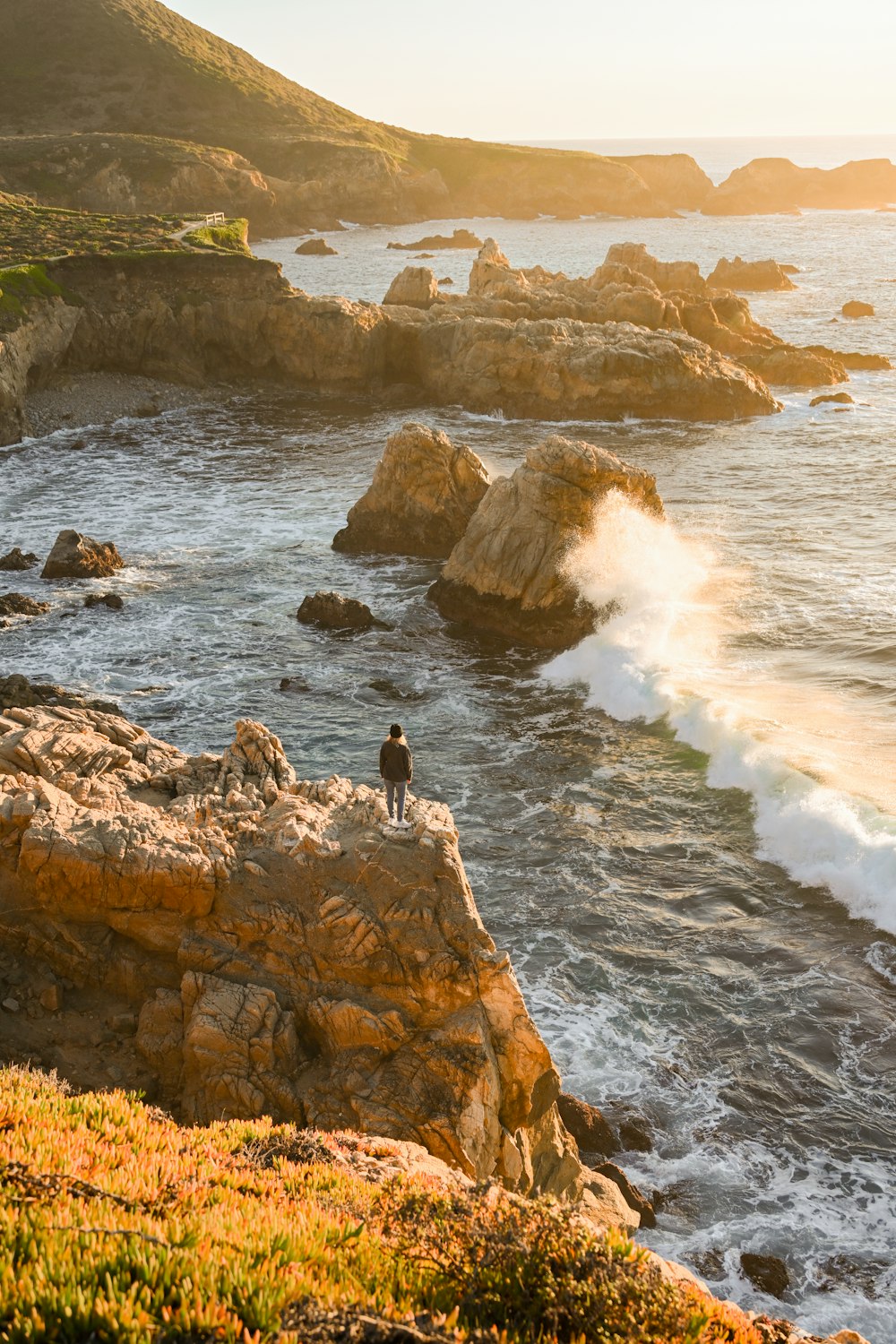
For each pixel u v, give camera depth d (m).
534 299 97.38
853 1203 18.86
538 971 24.95
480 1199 10.31
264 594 49.03
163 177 194.50
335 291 133.75
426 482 52.84
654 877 28.56
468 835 30.56
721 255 180.88
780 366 93.88
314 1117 15.43
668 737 36.09
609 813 31.66
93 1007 16.80
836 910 26.92
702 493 63.12
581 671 40.88
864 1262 17.69
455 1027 16.06
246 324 91.62
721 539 54.41
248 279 92.38
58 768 20.34
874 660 39.81
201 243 104.88
